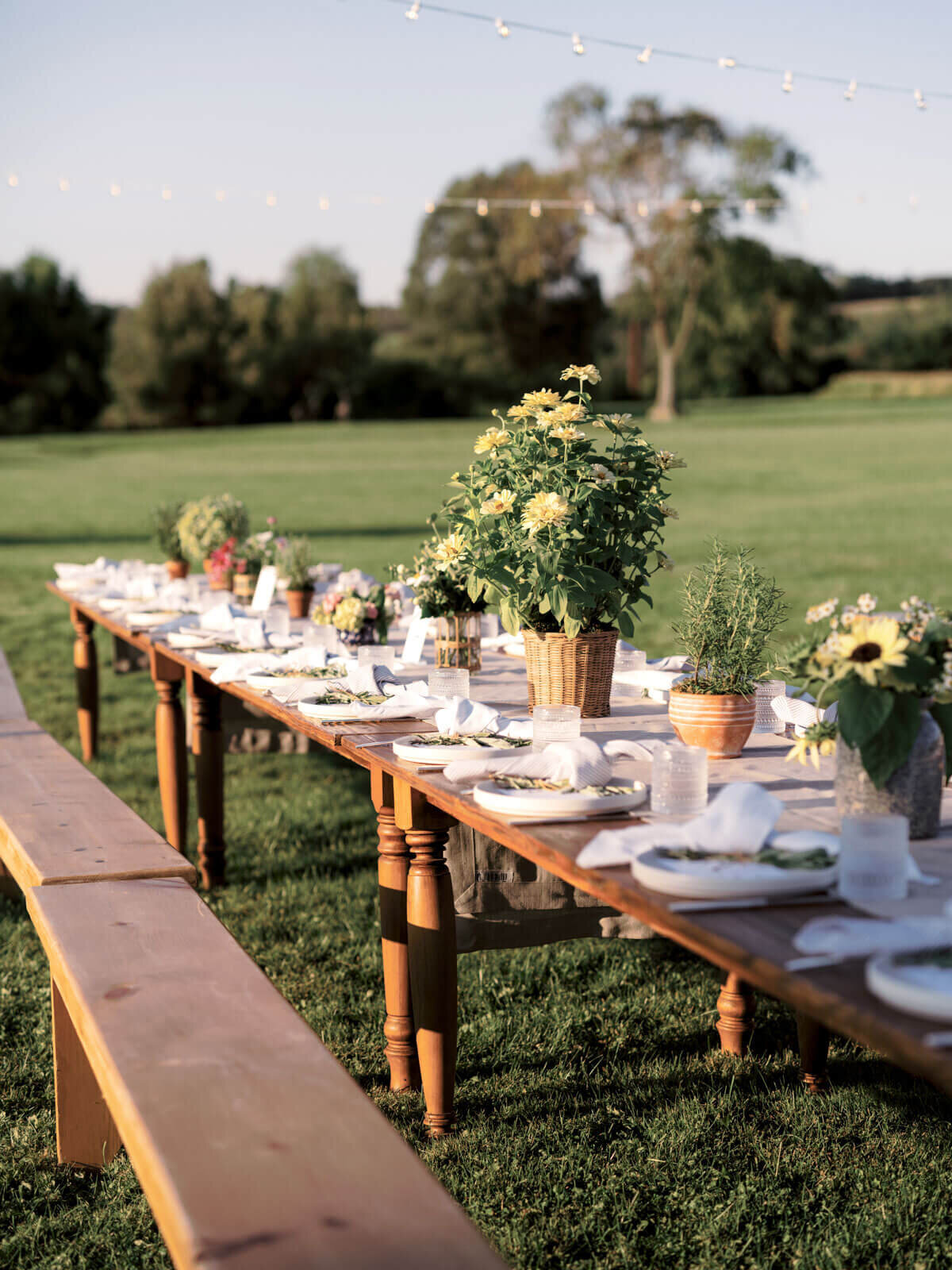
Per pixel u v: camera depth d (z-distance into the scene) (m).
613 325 56.00
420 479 27.75
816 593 12.62
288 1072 1.97
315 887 4.79
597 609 3.05
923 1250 2.50
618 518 3.03
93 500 23.77
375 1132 1.80
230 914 4.51
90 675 7.06
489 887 3.11
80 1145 2.87
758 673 2.72
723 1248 2.51
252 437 46.47
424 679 3.62
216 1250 1.52
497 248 53.41
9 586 14.10
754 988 3.44
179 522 6.69
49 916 2.71
